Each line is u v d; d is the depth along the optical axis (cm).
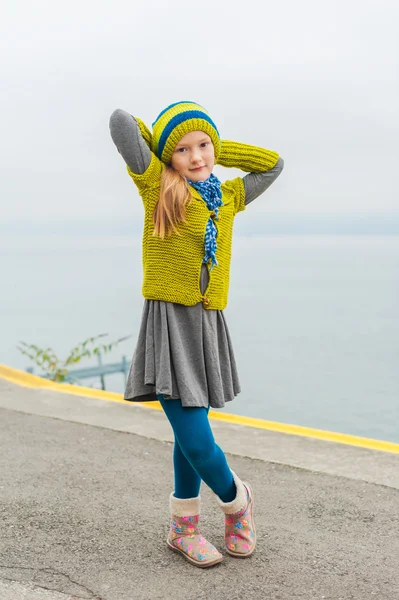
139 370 282
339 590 272
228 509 293
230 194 295
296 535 321
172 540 299
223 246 285
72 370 1023
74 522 334
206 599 267
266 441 454
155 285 276
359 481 385
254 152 302
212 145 284
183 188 272
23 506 352
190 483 294
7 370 654
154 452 436
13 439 461
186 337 278
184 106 281
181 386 271
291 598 267
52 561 296
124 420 502
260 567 290
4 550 306
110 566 292
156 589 274
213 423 496
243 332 7100
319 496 366
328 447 441
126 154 272
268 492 373
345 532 324
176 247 274
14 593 271
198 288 277
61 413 521
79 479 390
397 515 342
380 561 296
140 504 356
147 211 278
